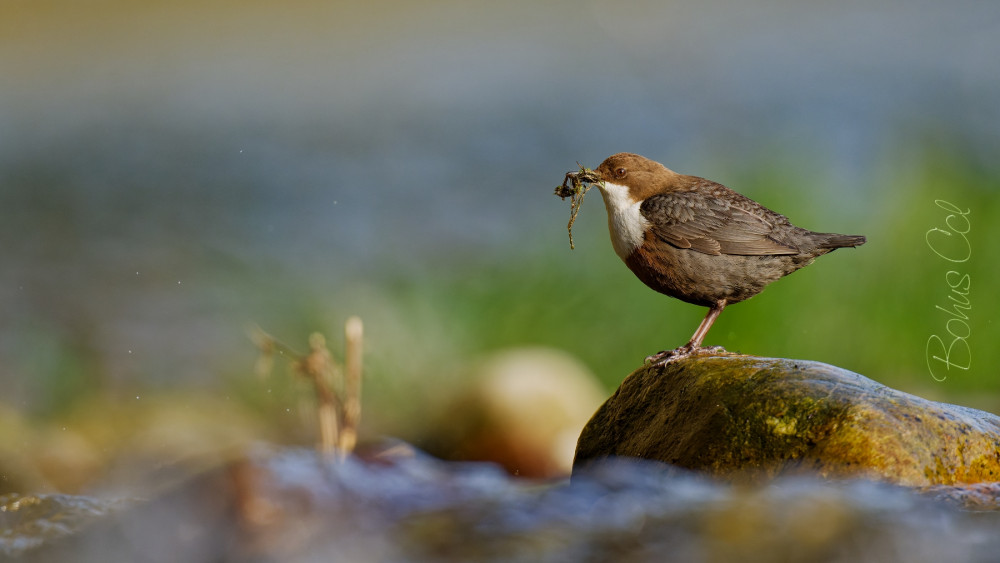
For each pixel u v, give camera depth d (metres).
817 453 4.85
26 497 5.76
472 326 11.98
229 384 11.48
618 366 11.20
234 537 4.54
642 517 4.61
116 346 12.35
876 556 4.13
